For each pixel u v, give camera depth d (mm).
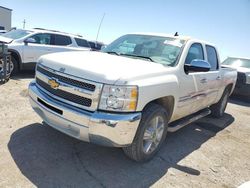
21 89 7027
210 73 5199
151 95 3408
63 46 10109
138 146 3537
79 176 3277
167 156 4188
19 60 8844
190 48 4594
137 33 5156
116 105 3117
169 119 4203
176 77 4004
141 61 4020
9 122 4641
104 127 3092
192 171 3840
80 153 3842
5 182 2967
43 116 3695
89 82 3154
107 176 3365
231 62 11352
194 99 4703
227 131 5945
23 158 3498
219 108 6648
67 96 3344
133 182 3324
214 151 4688
